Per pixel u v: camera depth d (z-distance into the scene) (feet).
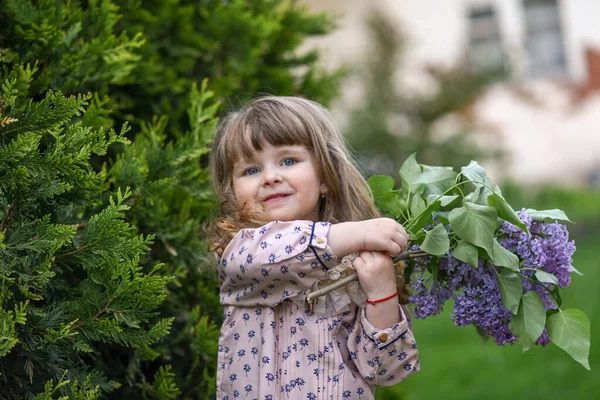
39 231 5.26
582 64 38.37
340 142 7.11
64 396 5.32
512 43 38.04
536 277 5.72
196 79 9.01
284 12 10.16
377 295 5.82
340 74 10.64
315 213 6.77
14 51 6.76
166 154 7.04
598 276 23.29
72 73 6.79
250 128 6.50
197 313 7.47
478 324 5.97
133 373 6.78
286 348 6.04
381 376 5.93
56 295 5.98
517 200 33.60
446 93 33.88
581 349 5.71
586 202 34.60
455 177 6.79
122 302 5.60
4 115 5.32
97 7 7.38
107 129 7.29
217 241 6.63
